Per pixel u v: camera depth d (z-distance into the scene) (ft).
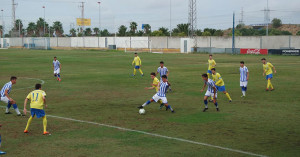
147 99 52.60
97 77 84.28
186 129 33.94
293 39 218.59
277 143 28.94
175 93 58.65
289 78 79.36
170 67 113.50
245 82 54.24
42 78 82.94
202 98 53.52
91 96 55.52
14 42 357.61
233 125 35.47
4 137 31.24
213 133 32.32
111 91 61.11
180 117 39.68
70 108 45.29
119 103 49.08
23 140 30.25
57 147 28.09
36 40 320.50
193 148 27.63
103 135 31.78
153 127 34.83
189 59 160.45
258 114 40.93
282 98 52.54
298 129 33.65
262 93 57.82
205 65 122.11
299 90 60.49
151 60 152.56
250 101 50.29
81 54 208.23
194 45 252.42
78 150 27.25
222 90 49.65
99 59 159.02
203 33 319.88
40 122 37.35
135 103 49.16
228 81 74.84
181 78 80.79
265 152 26.53
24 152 26.81
